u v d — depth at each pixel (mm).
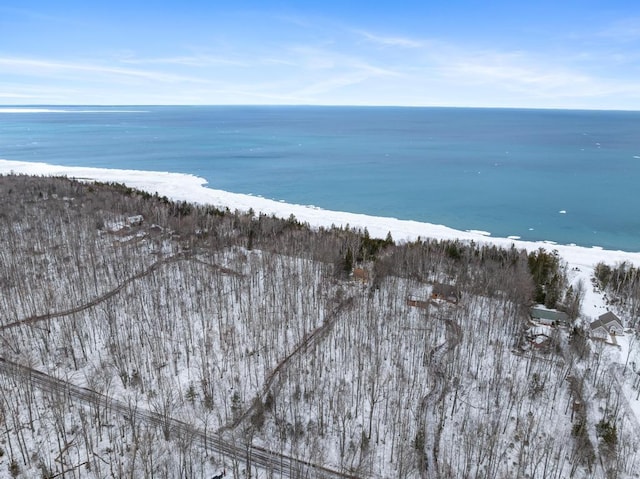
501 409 56688
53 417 51375
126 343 65688
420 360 65625
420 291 84125
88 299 76375
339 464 48969
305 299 80125
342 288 83125
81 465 46312
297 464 45875
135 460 46812
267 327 69812
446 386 59719
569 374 63094
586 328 74938
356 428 53906
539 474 48438
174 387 58250
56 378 58156
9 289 74000
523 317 74688
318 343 67375
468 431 53312
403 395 58406
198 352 65375
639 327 75812
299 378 59781
